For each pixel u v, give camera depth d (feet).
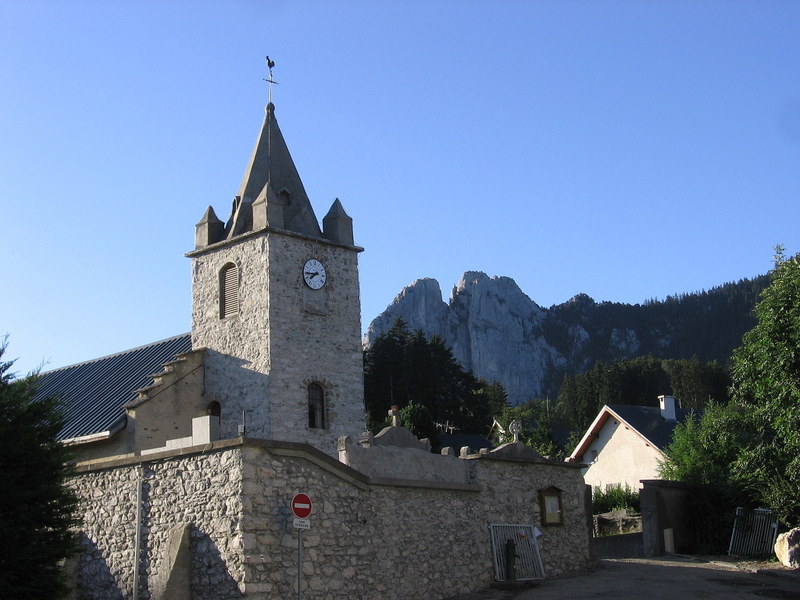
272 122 119.14
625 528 137.39
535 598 77.61
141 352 124.36
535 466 95.40
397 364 247.29
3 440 62.80
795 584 85.10
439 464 83.35
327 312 110.73
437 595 77.66
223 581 64.75
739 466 110.52
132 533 72.28
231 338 108.17
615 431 179.01
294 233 108.88
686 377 406.41
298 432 104.17
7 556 61.00
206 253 113.60
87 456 103.86
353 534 71.41
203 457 68.64
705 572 93.66
